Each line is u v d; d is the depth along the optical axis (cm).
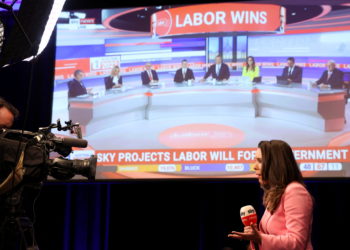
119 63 371
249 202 392
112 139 357
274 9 360
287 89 346
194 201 407
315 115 337
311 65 346
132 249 408
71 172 149
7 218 141
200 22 368
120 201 418
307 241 171
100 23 379
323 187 377
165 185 415
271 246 166
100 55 374
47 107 401
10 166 142
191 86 359
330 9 351
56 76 373
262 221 189
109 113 363
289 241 165
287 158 187
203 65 361
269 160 189
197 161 342
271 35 357
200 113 353
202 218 395
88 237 384
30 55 147
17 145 144
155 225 410
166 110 357
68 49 377
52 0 127
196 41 366
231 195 395
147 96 362
